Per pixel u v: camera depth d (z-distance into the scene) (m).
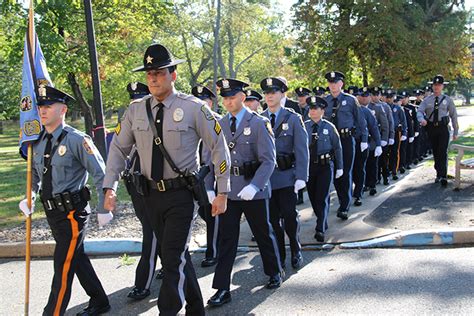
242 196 4.62
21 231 7.21
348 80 18.89
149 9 16.08
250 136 4.85
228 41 26.78
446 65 19.58
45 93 4.08
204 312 4.18
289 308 4.48
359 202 8.39
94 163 4.08
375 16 17.12
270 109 5.66
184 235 3.79
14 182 13.25
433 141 9.59
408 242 6.08
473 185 9.41
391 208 7.92
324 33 18.55
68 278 4.12
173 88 3.85
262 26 26.83
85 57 14.43
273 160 4.82
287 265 5.65
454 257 5.54
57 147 4.12
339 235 6.57
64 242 4.13
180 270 3.79
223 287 4.65
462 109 56.84
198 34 24.97
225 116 5.02
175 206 3.77
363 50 18.08
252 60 31.41
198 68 30.19
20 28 12.86
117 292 5.11
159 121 3.76
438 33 18.88
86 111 16.05
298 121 5.55
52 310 4.05
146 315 4.54
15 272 5.86
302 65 19.30
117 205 8.64
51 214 4.14
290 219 5.52
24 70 4.48
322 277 5.18
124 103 25.41
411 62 18.28
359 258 5.71
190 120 3.77
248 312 4.45
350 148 7.68
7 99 28.36
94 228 7.11
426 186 9.59
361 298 4.58
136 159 4.62
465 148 8.85
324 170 6.56
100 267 5.90
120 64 17.67
